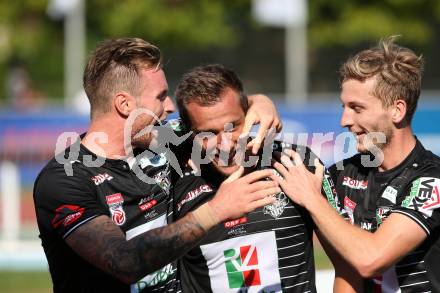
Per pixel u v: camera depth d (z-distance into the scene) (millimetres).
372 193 13984
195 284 14344
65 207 12531
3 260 36250
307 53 86938
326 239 13344
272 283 13969
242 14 93812
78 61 82812
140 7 86625
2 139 54781
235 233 14023
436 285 13336
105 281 12836
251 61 96062
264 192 11898
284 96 88500
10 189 39688
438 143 50625
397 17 85250
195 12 88375
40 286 30719
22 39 95188
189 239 11820
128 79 13164
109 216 13055
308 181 13391
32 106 80688
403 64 13422
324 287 16938
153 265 11805
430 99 72188
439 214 13117
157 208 13633
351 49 90438
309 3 84688
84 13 89375
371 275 12781
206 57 95250
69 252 12734
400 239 12820
